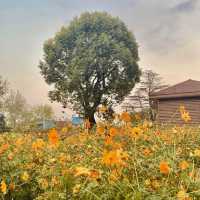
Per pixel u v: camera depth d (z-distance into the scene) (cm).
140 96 4197
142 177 357
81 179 366
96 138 579
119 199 322
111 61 4150
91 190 335
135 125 589
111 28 4331
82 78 4097
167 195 302
